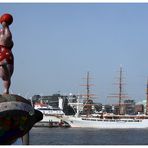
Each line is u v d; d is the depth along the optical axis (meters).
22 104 18.53
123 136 151.62
